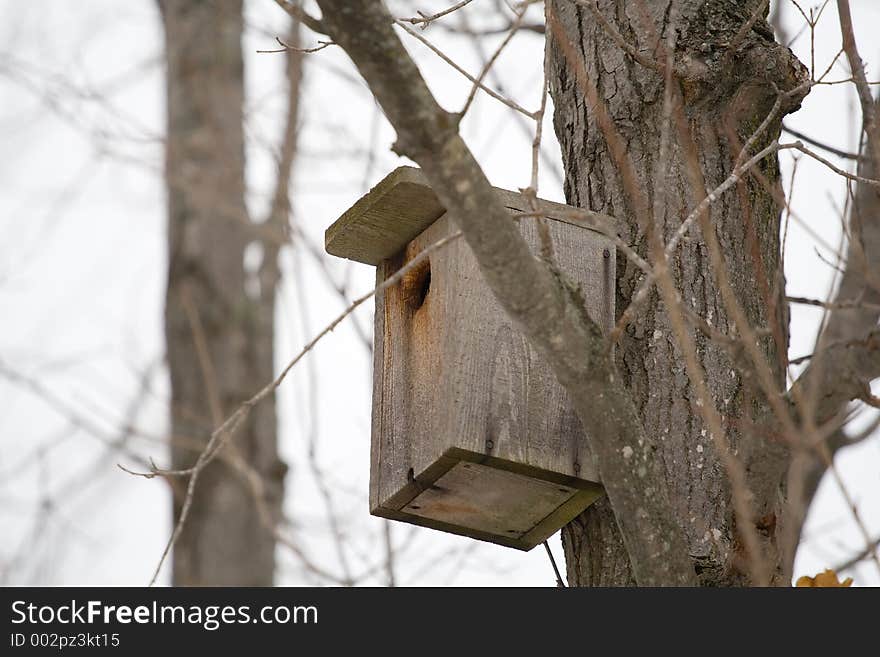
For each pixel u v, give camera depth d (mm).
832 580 6391
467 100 5305
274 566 12867
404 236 7668
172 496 13047
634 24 7461
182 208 13891
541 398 7047
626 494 6023
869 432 7473
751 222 6891
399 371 7570
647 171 7234
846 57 6617
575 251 7219
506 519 7355
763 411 6637
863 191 7609
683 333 5109
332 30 5074
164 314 13797
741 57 7250
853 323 6789
